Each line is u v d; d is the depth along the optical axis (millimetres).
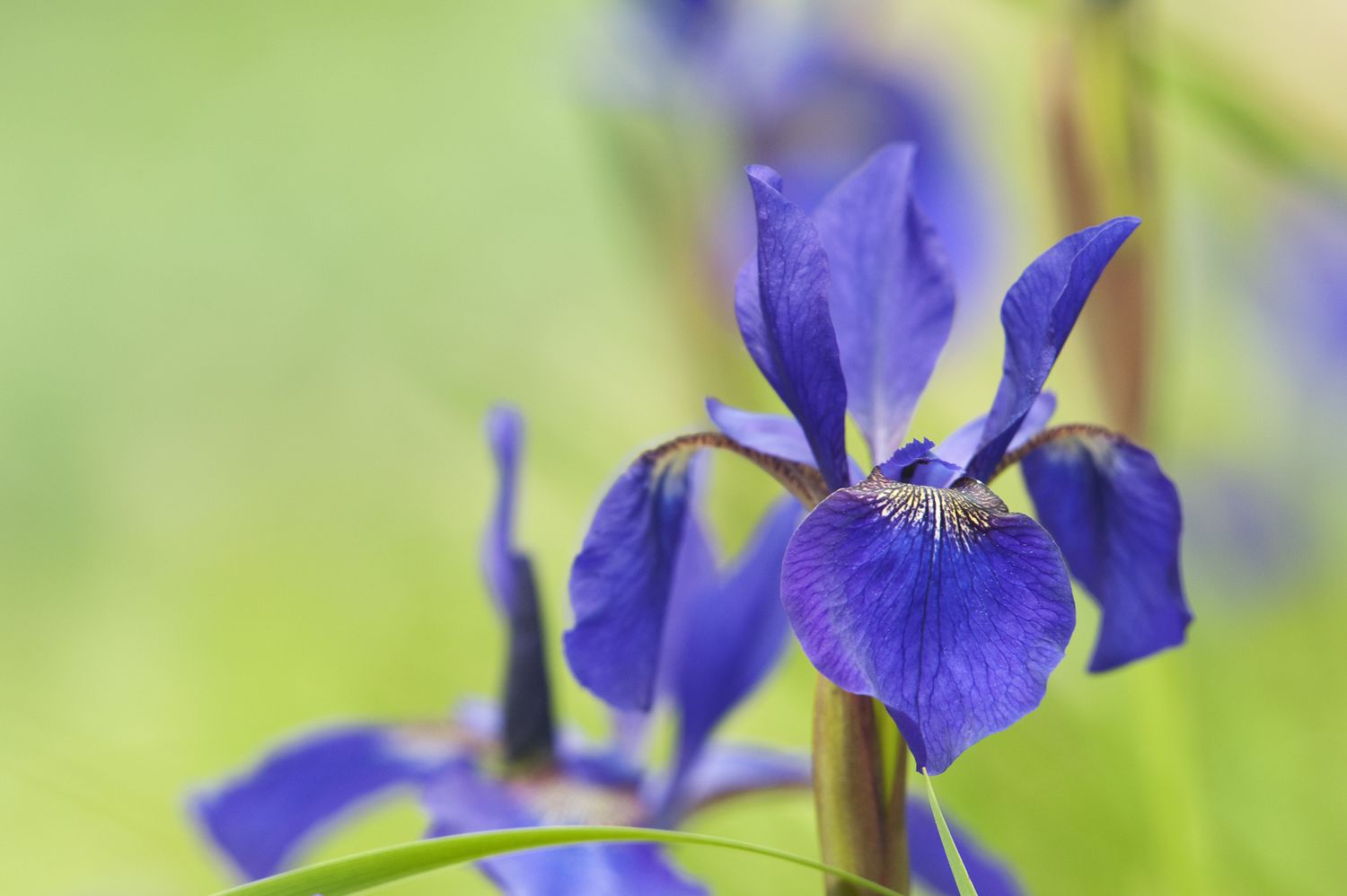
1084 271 585
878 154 630
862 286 627
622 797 682
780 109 1170
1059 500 616
